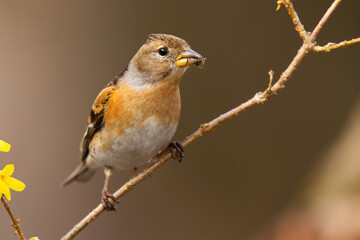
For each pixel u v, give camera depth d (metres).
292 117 13.70
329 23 13.77
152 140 6.72
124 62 13.33
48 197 11.91
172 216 13.30
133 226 13.05
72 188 12.19
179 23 13.62
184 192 13.48
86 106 12.83
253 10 13.64
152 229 13.05
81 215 12.09
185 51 6.47
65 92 12.78
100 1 13.48
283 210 12.44
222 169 13.60
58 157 12.26
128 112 6.65
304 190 8.73
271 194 13.42
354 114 9.26
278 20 13.59
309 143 13.55
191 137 5.69
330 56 13.75
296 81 13.80
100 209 5.40
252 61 13.58
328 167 8.73
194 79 13.62
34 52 12.76
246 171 13.55
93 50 13.25
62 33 13.10
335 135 13.41
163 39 6.56
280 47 13.57
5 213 11.34
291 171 13.44
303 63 13.80
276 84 5.34
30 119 12.26
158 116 6.63
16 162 11.88
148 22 13.57
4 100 12.18
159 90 6.58
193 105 13.57
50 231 11.72
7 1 12.84
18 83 12.40
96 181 12.46
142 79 6.64
